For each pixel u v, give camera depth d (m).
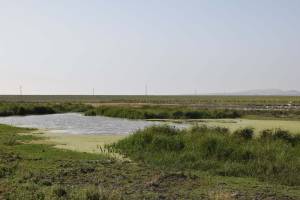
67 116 63.31
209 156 19.97
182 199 12.77
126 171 16.77
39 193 12.71
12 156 19.89
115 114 61.84
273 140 23.83
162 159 19.70
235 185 14.91
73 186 14.01
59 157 20.45
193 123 48.12
